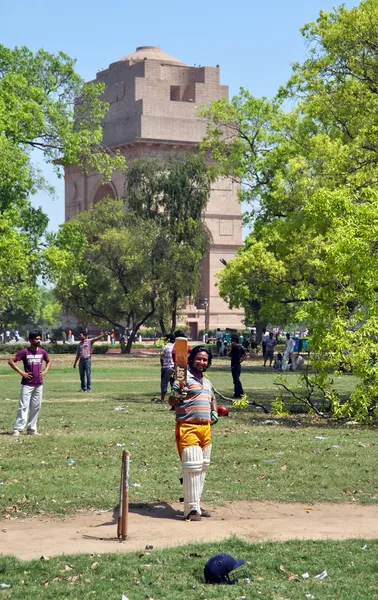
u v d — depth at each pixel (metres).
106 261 68.94
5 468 13.95
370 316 20.41
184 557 8.74
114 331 95.12
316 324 21.56
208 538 9.61
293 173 36.31
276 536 9.73
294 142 46.28
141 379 39.66
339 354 20.75
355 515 10.88
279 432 18.55
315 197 21.64
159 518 10.69
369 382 20.66
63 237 51.47
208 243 73.44
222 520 10.57
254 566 8.50
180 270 68.81
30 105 47.25
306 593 7.72
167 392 31.23
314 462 14.48
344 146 29.91
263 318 68.00
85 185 105.06
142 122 97.06
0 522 10.50
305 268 36.16
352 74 30.38
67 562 8.58
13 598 7.60
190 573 8.33
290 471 13.64
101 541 9.50
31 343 18.33
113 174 98.62
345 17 29.67
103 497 11.82
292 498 11.80
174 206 70.44
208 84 102.94
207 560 8.65
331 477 13.16
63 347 67.88
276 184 38.09
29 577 8.16
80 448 16.11
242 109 56.53
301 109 45.59
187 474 10.62
